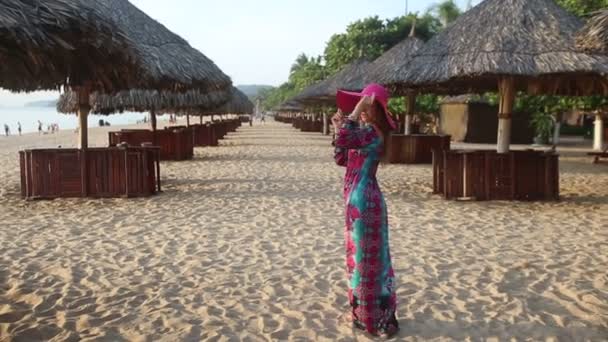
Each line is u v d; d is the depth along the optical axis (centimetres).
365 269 399
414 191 1089
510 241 682
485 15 1059
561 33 969
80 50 485
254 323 427
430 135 1630
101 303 469
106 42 480
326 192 1073
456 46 1035
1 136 4356
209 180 1255
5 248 647
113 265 579
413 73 1040
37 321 429
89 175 1005
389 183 1205
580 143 2795
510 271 556
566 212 875
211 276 542
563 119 3656
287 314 444
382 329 402
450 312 446
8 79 550
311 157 1866
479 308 455
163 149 1725
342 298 479
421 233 723
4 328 413
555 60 918
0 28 356
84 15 436
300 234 716
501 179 980
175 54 1169
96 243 670
